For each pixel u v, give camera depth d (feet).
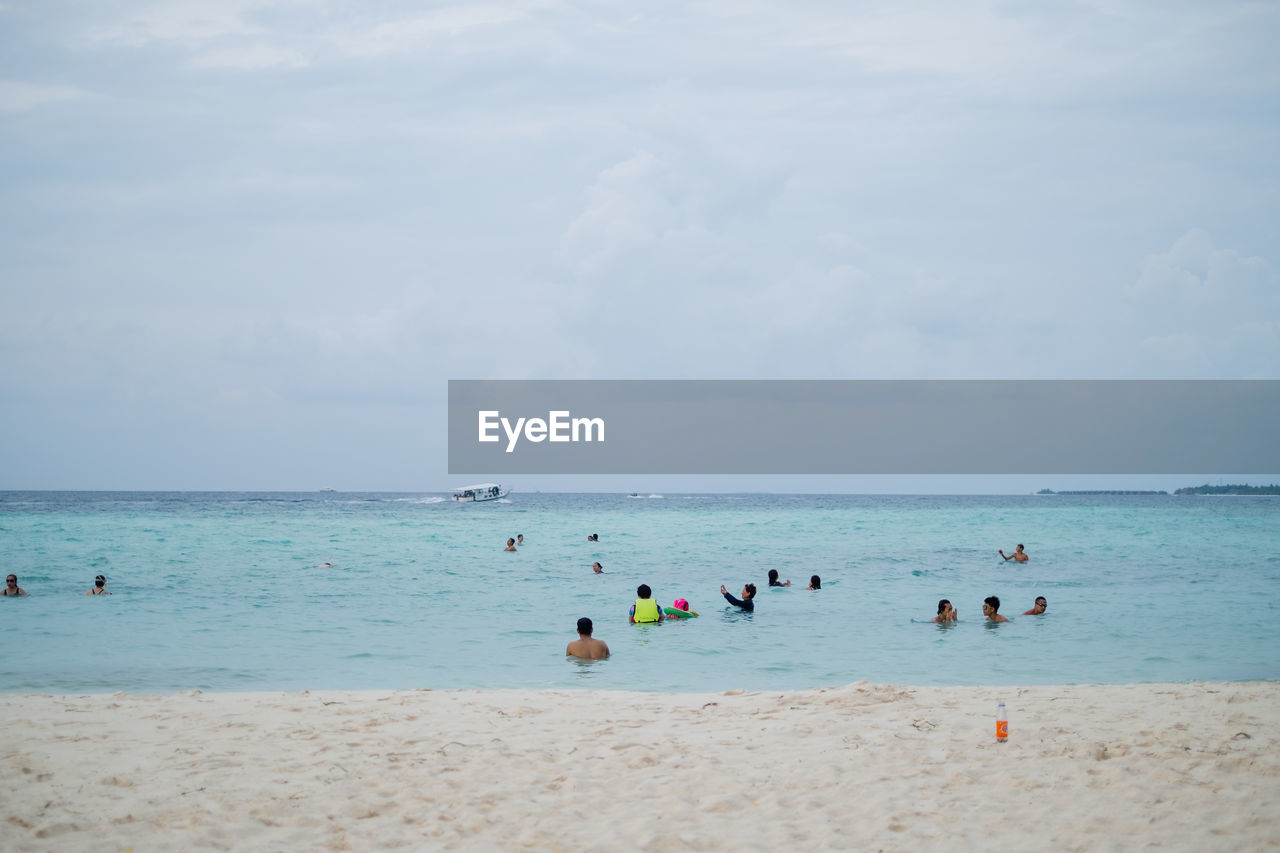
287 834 20.01
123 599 70.54
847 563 107.04
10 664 45.37
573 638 53.78
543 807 21.76
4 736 27.71
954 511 325.21
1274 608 65.87
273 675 43.21
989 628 57.31
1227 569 98.68
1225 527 194.90
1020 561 105.91
